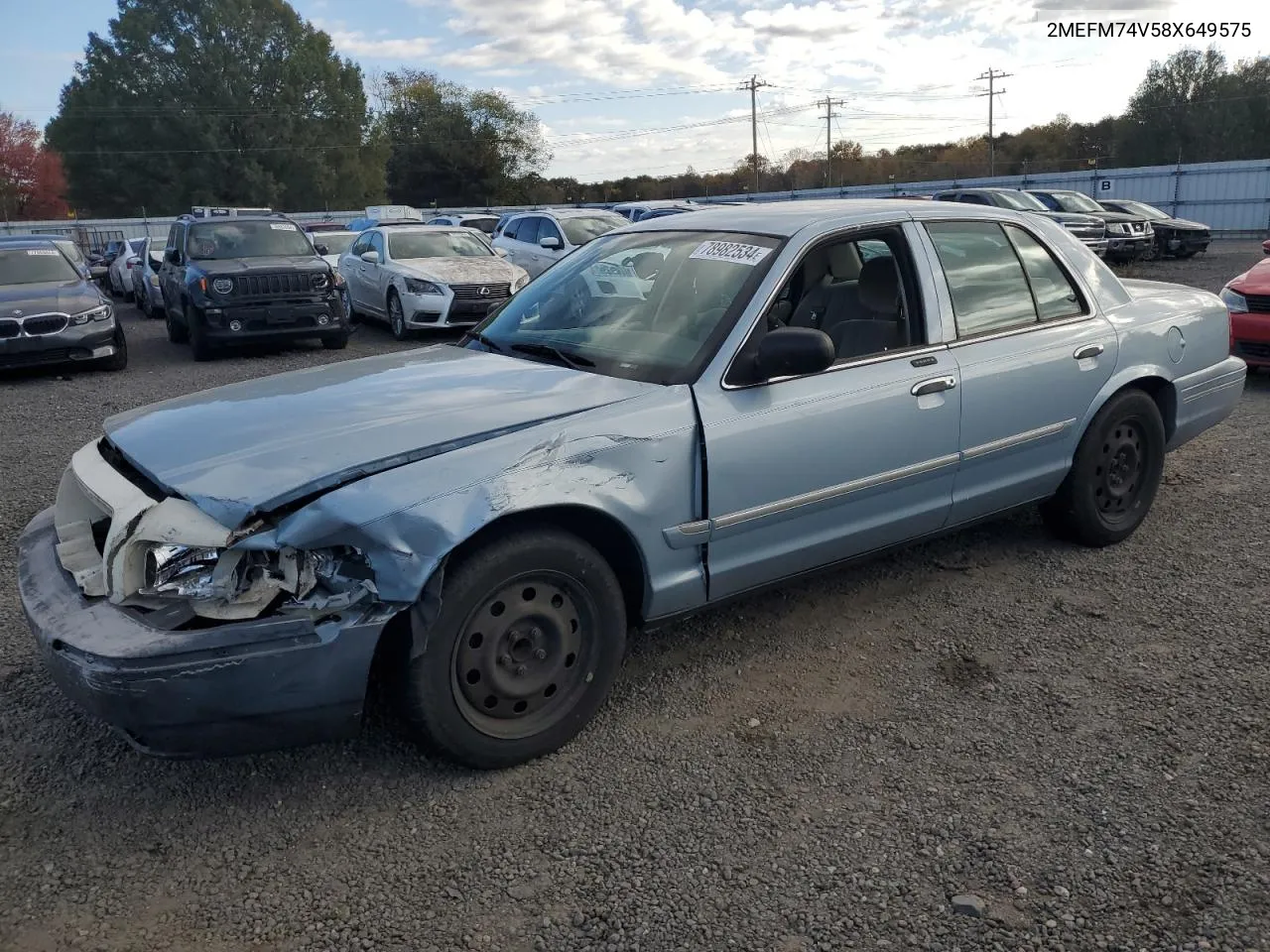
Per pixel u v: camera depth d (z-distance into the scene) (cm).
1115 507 479
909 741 321
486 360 379
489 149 6738
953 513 411
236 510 267
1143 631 394
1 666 377
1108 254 2255
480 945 238
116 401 954
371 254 1482
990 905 246
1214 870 256
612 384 337
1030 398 420
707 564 340
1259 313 858
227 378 1084
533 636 305
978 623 406
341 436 296
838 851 269
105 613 271
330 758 317
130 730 260
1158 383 484
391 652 287
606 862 266
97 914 250
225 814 290
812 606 425
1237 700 338
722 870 262
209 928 245
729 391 337
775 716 339
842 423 359
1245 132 4900
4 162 6284
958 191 2278
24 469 678
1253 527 504
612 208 2480
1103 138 6216
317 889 258
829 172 6481
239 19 5788
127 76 5747
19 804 295
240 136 5875
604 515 309
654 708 345
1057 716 334
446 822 285
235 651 260
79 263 1225
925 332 393
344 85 6250
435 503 276
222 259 1248
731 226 400
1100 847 266
